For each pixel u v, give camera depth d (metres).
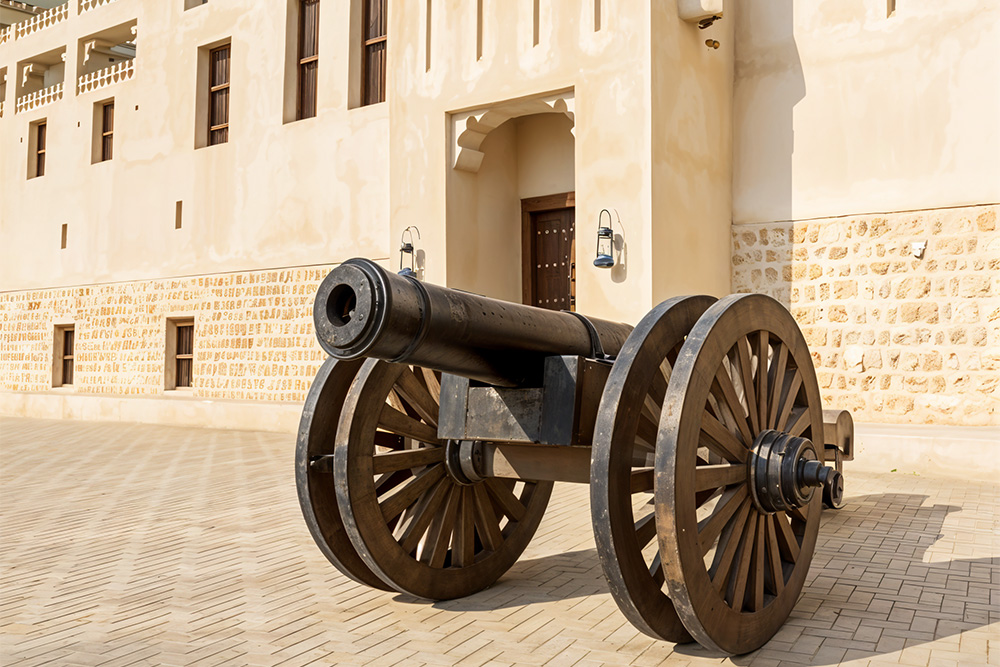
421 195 10.10
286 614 3.89
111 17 16.11
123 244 15.50
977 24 8.28
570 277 10.74
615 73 8.55
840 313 8.93
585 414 3.47
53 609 3.97
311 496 3.84
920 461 7.65
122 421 14.62
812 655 3.30
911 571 4.50
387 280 2.83
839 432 5.91
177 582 4.45
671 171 8.56
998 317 8.15
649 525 3.48
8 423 14.97
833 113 9.04
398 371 3.98
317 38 13.07
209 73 14.61
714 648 3.12
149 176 15.09
